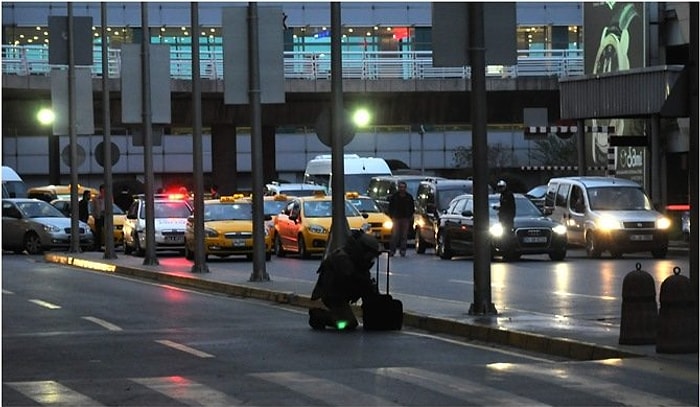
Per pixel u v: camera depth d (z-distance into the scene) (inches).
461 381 972.6
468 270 2331.4
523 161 6077.8
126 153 6279.5
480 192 1398.9
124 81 2573.8
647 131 3432.6
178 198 3238.2
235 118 4714.6
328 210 2930.6
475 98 1384.1
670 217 3316.9
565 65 4468.5
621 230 2623.0
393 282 2020.2
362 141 6250.0
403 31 5698.8
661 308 1081.4
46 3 5570.9
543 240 2561.5
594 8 3779.5
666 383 943.0
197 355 1167.0
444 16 1370.6
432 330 1374.3
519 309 1510.8
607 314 1434.5
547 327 1266.0
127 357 1156.5
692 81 1058.7
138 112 2581.2
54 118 3070.9
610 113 3294.8
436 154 6284.5
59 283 2186.3
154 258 2573.8
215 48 5561.0
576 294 1739.7
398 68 4574.3
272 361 1117.1
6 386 976.3
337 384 963.3
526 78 4471.0
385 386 950.4
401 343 1256.8
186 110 4687.5
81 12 5561.0
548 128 3988.7
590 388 927.0
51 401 901.8
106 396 922.1
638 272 1131.3
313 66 4532.5
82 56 3063.5
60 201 3764.8
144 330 1400.1
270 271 2404.0
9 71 4185.5
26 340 1304.1
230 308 1689.2
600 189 2741.1
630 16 3604.8
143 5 2578.7
